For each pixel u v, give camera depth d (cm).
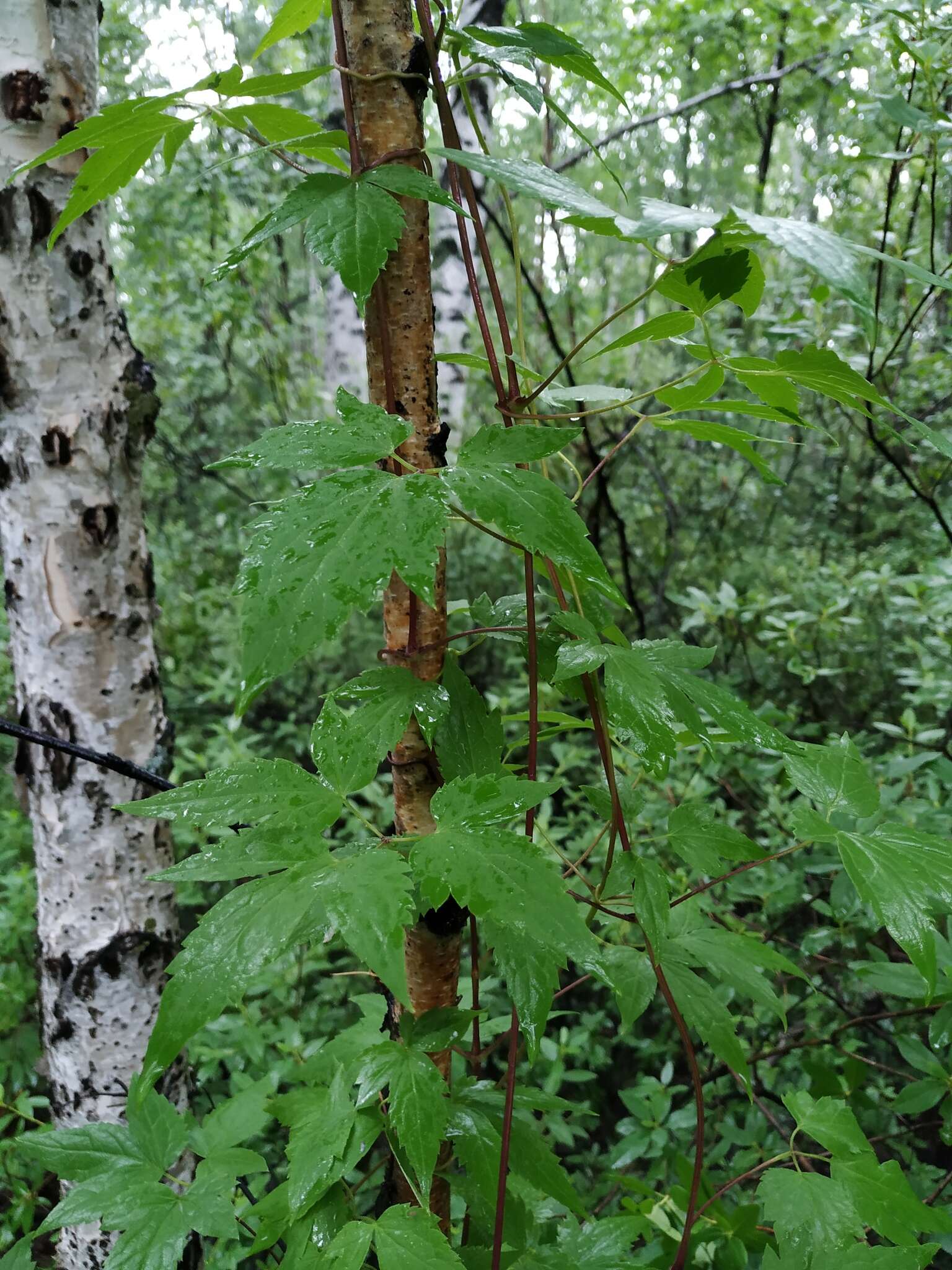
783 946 233
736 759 263
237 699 50
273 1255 132
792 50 429
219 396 494
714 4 429
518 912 53
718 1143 187
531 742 75
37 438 149
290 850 57
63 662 154
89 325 150
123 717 159
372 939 49
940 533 372
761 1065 214
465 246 77
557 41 78
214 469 60
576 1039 215
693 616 305
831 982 223
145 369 160
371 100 71
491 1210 83
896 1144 187
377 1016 107
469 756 77
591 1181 222
